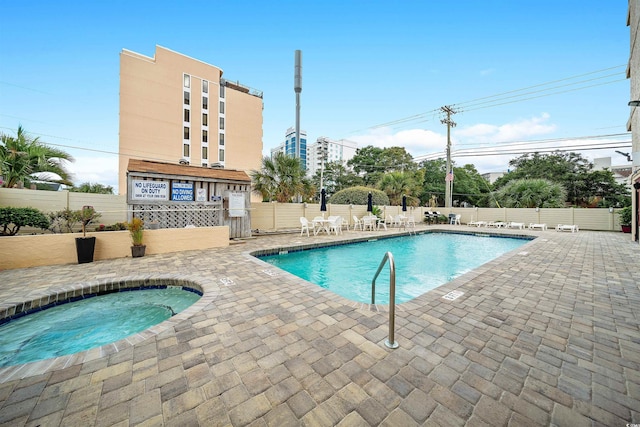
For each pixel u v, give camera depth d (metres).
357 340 2.48
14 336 3.13
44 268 5.18
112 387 1.81
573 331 2.71
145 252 6.48
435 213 19.84
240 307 3.28
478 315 3.09
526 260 6.29
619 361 2.17
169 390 1.79
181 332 2.62
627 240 10.17
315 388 1.82
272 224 12.70
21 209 6.28
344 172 33.72
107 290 4.32
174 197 8.14
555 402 1.70
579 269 5.41
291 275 4.77
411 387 1.83
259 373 1.98
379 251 9.52
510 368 2.07
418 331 2.68
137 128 30.17
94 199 9.88
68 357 2.16
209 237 7.66
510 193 18.67
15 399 1.69
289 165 12.74
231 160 37.38
